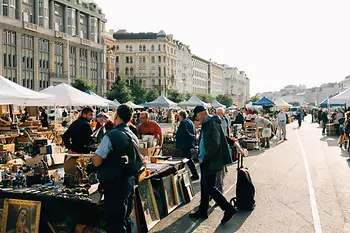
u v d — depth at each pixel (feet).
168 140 45.21
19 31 181.16
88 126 25.31
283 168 43.32
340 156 54.90
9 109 79.05
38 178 20.58
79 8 229.25
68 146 25.29
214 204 27.37
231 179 36.29
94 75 249.14
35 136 57.72
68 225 18.17
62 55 213.87
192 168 35.88
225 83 639.76
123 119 16.98
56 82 207.21
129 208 17.03
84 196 17.69
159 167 25.05
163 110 226.38
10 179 20.01
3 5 174.91
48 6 204.33
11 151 41.78
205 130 22.61
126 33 384.27
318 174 39.24
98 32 252.83
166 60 376.07
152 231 21.27
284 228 21.77
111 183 15.90
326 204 26.96
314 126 153.79
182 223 22.76
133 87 291.99
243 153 26.37
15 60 180.04
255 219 23.54
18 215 18.02
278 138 89.10
